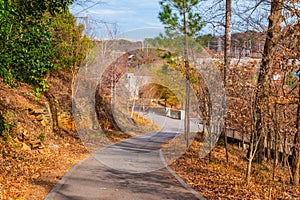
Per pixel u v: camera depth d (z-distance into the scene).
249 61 8.41
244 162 11.58
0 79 13.53
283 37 7.43
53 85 17.22
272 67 7.45
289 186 8.23
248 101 8.12
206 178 8.76
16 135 10.74
